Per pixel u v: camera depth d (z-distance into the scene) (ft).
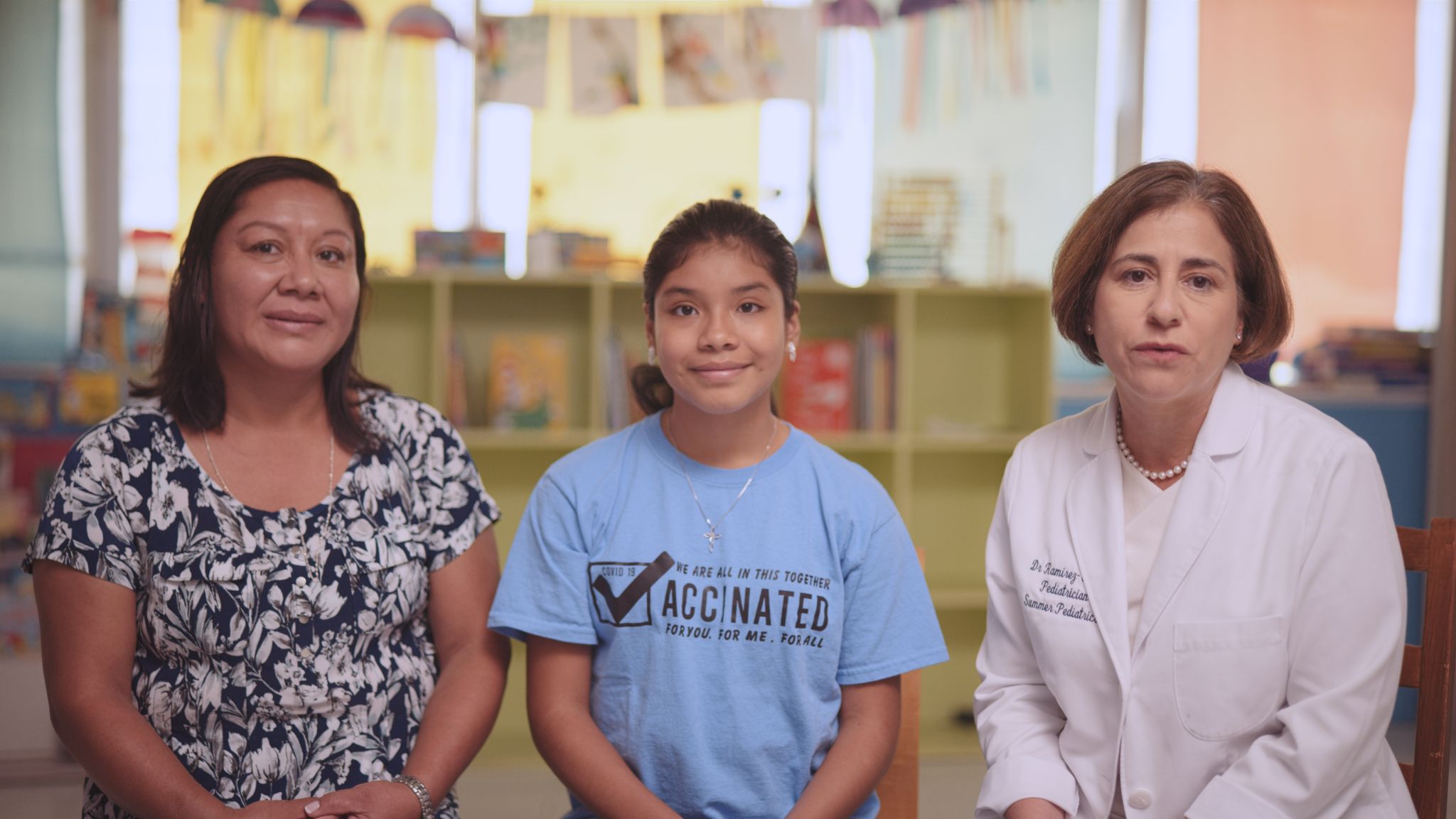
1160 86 12.66
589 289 11.57
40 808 9.52
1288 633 4.29
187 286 4.76
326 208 4.83
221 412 4.82
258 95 11.66
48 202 11.30
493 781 10.13
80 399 11.16
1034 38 12.43
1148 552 4.55
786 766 4.58
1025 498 4.88
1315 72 12.78
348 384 5.17
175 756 4.41
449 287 11.18
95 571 4.44
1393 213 12.92
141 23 11.46
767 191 12.31
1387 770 4.46
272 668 4.55
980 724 4.87
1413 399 12.82
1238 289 4.37
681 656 4.51
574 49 12.05
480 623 5.06
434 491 5.12
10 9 11.19
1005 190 12.46
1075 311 4.56
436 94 12.00
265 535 4.66
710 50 12.18
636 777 4.50
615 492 4.75
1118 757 4.40
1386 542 4.25
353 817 4.35
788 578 4.57
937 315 12.21
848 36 12.34
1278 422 4.50
